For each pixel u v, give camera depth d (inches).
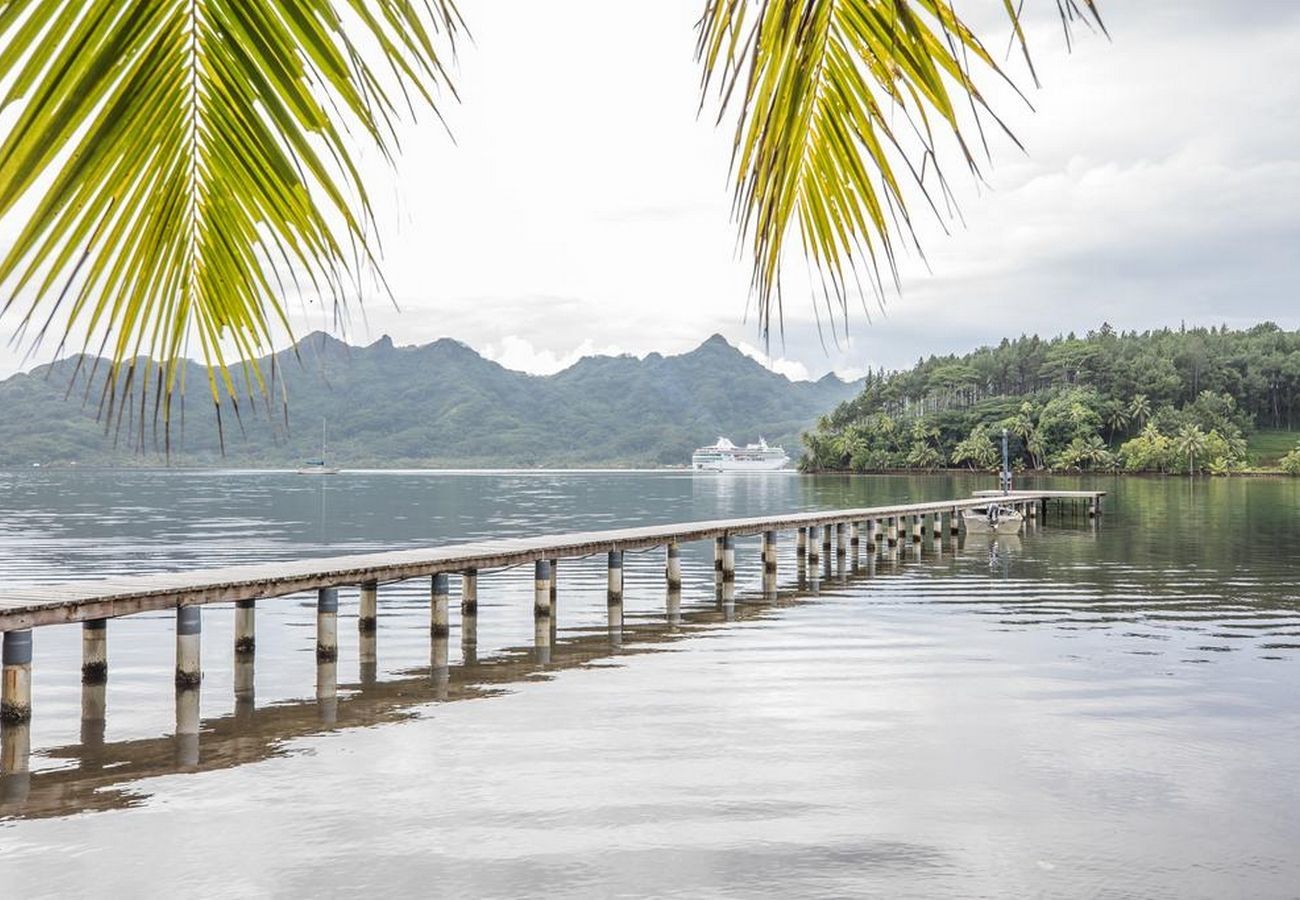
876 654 676.1
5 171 49.4
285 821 366.3
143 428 58.1
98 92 52.1
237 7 53.9
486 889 307.1
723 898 301.4
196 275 58.9
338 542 1713.8
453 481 7229.3
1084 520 2153.1
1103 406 7549.2
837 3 64.7
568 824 360.8
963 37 60.2
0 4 48.3
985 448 7283.5
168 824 363.3
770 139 67.7
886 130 66.2
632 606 937.5
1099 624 798.5
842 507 2960.1
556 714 520.1
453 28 55.8
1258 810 374.0
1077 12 54.5
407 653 705.0
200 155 56.5
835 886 309.0
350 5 54.1
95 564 1330.0
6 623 513.7
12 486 5167.3
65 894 304.3
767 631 780.0
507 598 997.8
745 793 393.1
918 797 388.5
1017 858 330.3
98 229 54.4
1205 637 735.1
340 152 55.6
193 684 588.1
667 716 513.3
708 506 3171.8
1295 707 524.7
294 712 534.0
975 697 549.3
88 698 569.0
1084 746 456.4
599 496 4217.5
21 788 406.3
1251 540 1637.6
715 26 65.9
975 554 1439.5
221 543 1685.5
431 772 422.9
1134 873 318.3
